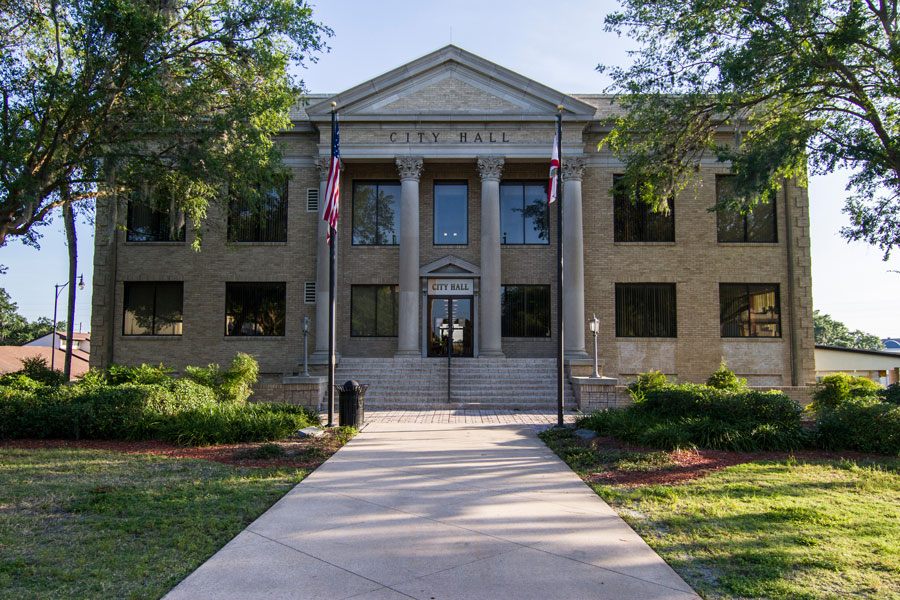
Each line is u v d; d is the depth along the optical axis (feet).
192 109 49.42
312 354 78.28
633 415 45.42
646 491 26.81
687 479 29.37
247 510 23.50
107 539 19.90
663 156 54.60
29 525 21.33
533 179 85.30
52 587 16.06
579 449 36.29
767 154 47.14
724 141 82.48
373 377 73.10
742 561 18.12
